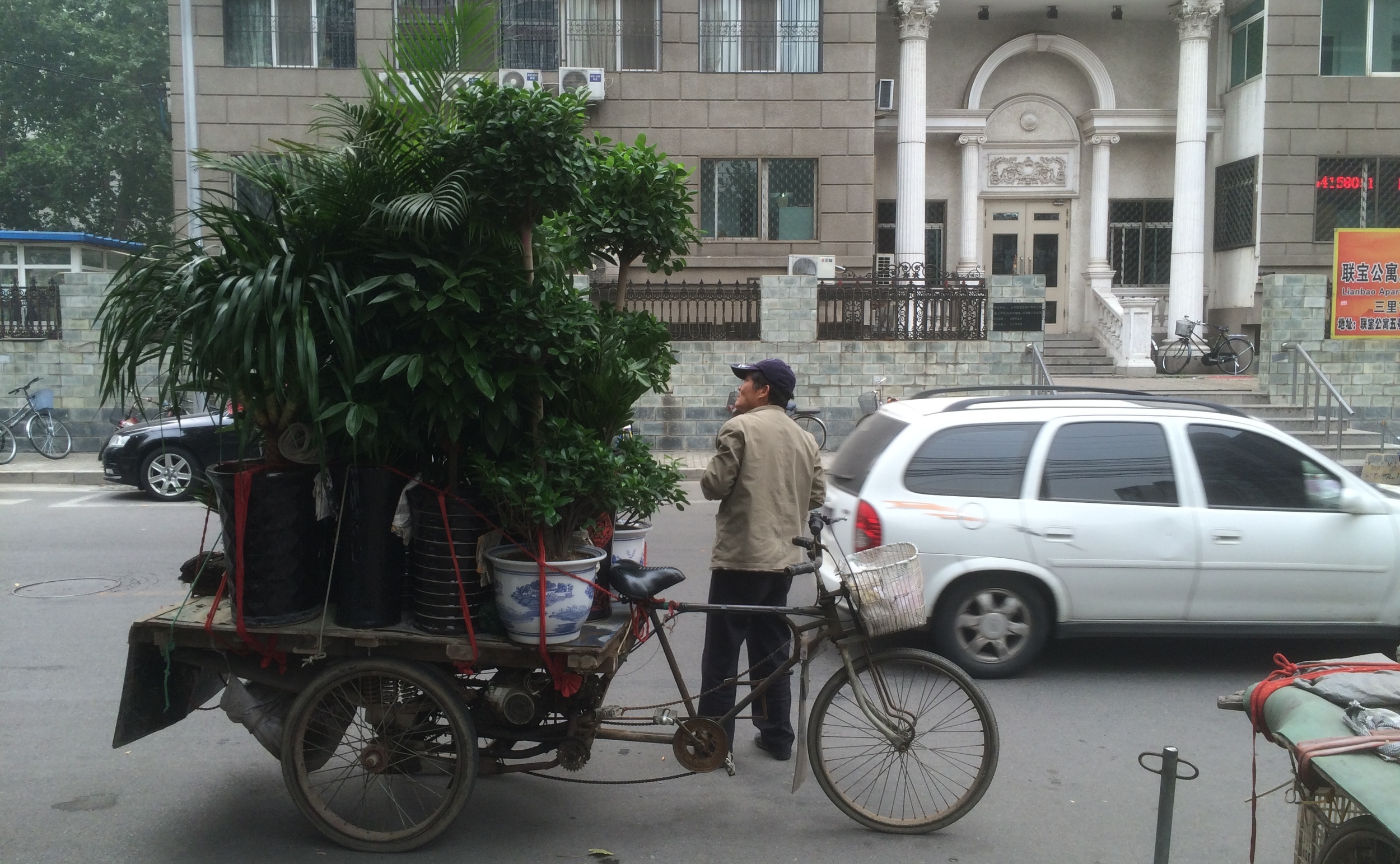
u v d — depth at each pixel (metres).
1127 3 21.00
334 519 4.08
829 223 18.75
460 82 4.20
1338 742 2.94
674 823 4.32
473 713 4.20
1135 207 22.22
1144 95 21.88
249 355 3.53
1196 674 6.28
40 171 28.97
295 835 4.16
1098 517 6.06
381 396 3.90
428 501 3.93
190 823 4.27
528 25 18.47
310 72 18.02
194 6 17.88
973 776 4.30
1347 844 2.94
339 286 3.75
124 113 30.28
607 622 4.55
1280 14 19.56
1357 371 15.95
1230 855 4.08
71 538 10.30
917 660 4.26
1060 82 21.97
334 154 4.13
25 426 15.70
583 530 4.30
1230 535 6.04
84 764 4.86
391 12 18.08
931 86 21.80
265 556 3.88
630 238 4.99
